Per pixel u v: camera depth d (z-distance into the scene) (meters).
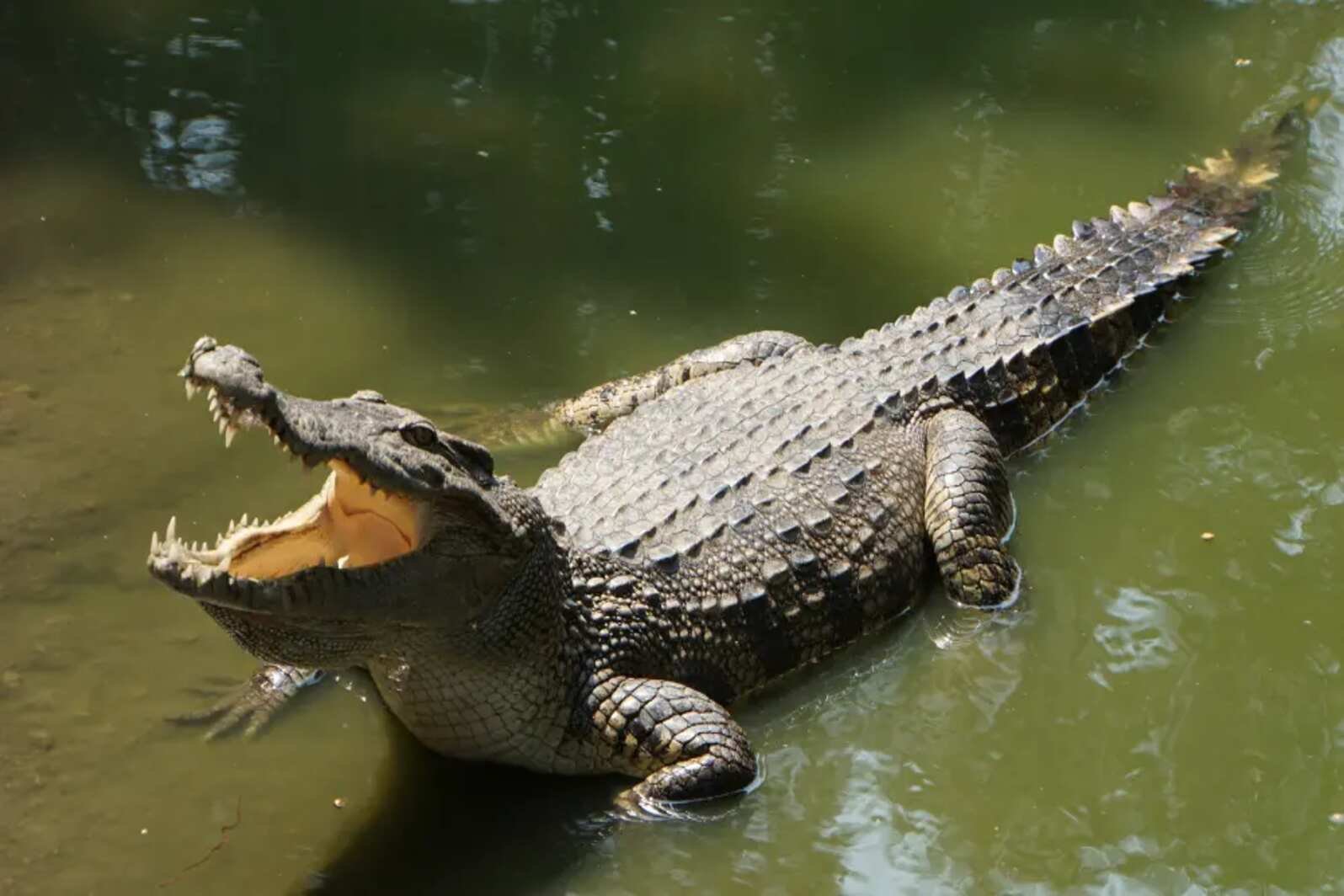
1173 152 26.66
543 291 22.70
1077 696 16.44
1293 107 27.64
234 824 14.24
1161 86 28.53
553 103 27.45
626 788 15.23
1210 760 15.59
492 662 14.59
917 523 17.95
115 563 17.06
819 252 23.97
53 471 18.31
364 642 13.99
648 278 23.17
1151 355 21.80
